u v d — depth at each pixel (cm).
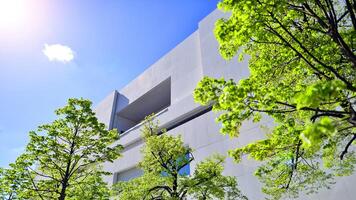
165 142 1420
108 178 2778
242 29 621
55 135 1412
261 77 760
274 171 971
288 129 698
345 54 570
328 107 652
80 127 1488
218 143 1845
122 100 3609
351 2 628
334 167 1160
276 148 734
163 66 3038
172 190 1319
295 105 564
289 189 1031
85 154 1466
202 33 2530
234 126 657
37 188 1398
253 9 578
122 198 1312
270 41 734
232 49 783
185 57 2733
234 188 1298
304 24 720
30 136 1347
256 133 1623
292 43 716
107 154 1529
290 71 793
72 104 1499
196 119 2134
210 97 641
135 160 2572
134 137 2762
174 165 1378
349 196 1123
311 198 1242
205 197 1267
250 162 1585
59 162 1470
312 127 329
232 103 560
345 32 707
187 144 2086
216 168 1323
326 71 660
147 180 1354
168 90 3078
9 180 1315
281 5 563
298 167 974
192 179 1261
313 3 704
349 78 654
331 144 773
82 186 1420
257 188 1476
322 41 675
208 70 2247
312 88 346
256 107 604
